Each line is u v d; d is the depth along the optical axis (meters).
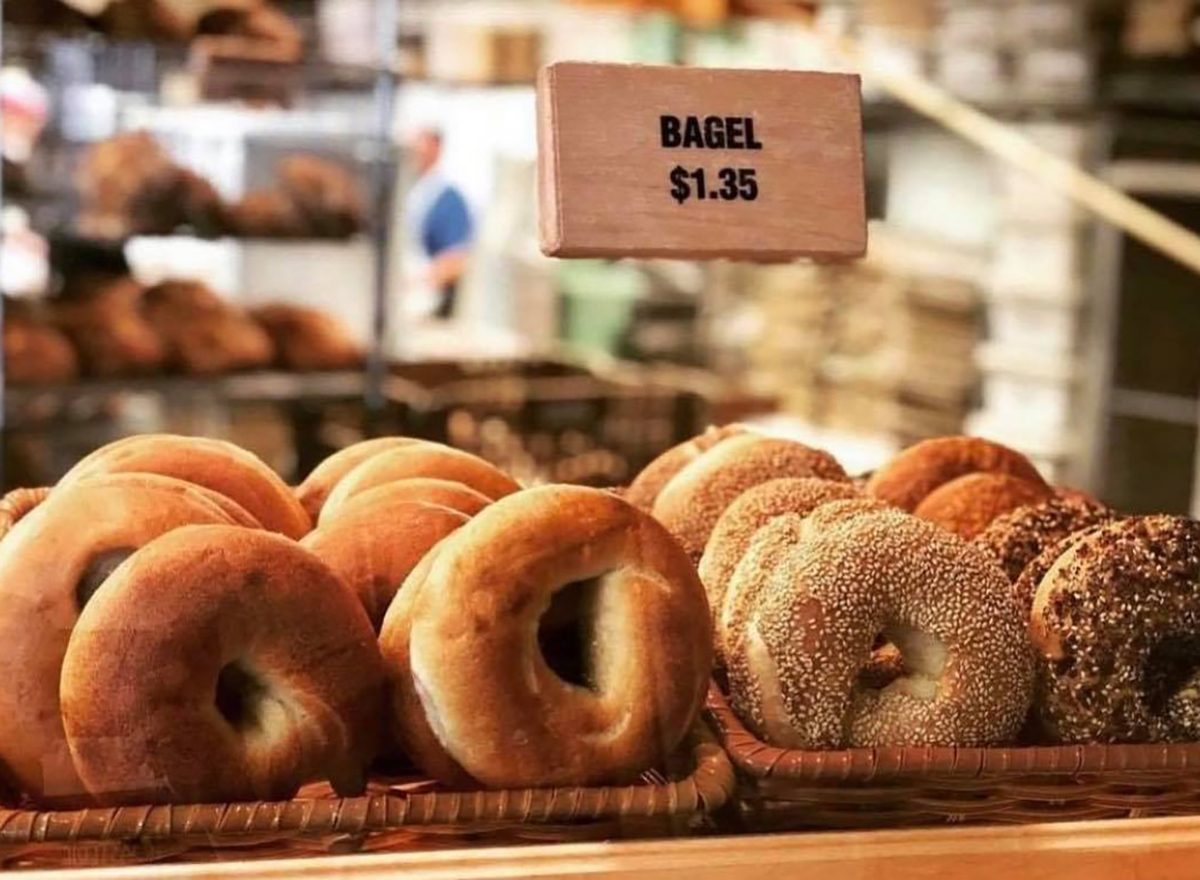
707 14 2.33
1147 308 2.29
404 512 0.73
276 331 2.34
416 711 0.67
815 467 0.90
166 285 2.29
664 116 0.68
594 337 2.75
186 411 2.22
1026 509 0.86
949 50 2.33
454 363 2.47
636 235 0.68
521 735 0.66
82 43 2.15
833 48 2.26
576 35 2.53
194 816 0.63
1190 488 2.25
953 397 2.45
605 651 0.69
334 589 0.67
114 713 0.63
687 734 0.71
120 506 0.69
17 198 2.17
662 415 2.33
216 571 0.65
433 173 2.68
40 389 2.08
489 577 0.66
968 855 0.69
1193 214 2.21
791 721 0.72
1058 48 2.28
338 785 0.67
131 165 2.24
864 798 0.70
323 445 2.18
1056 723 0.75
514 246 2.74
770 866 0.68
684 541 0.85
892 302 2.53
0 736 0.65
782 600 0.73
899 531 0.75
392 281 2.56
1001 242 2.42
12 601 0.66
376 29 2.44
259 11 2.34
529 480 1.03
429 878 0.65
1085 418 2.33
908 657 0.74
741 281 2.74
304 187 2.38
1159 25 2.19
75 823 0.63
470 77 2.52
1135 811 0.73
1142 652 0.74
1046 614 0.75
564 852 0.66
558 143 0.67
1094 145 2.30
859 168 0.70
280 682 0.66
